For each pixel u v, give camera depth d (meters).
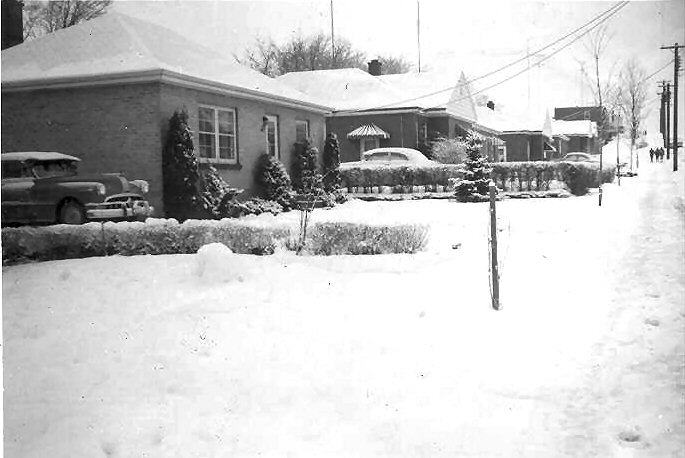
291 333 7.21
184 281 9.81
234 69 23.44
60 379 5.95
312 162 25.50
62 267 11.10
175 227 12.30
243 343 6.88
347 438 4.69
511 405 5.25
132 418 5.09
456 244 12.88
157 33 22.36
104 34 20.48
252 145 22.61
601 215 18.81
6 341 7.13
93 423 5.01
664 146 61.47
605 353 6.46
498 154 52.00
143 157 18.12
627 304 8.34
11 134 19.11
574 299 8.62
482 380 5.78
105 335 7.25
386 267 10.54
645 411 5.09
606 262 11.20
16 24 23.94
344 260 11.01
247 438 4.70
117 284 9.74
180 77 18.34
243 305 8.37
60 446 4.66
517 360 6.29
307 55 65.06
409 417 5.04
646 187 30.08
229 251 10.08
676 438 4.63
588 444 4.55
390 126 36.53
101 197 15.20
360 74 41.38
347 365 6.21
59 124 18.80
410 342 6.89
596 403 5.27
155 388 5.71
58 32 21.41
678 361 6.20
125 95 18.20
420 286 9.35
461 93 40.41
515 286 9.39
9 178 16.11
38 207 15.49
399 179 29.05
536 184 28.16
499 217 19.00
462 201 26.05
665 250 12.32
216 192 18.98
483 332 7.20
